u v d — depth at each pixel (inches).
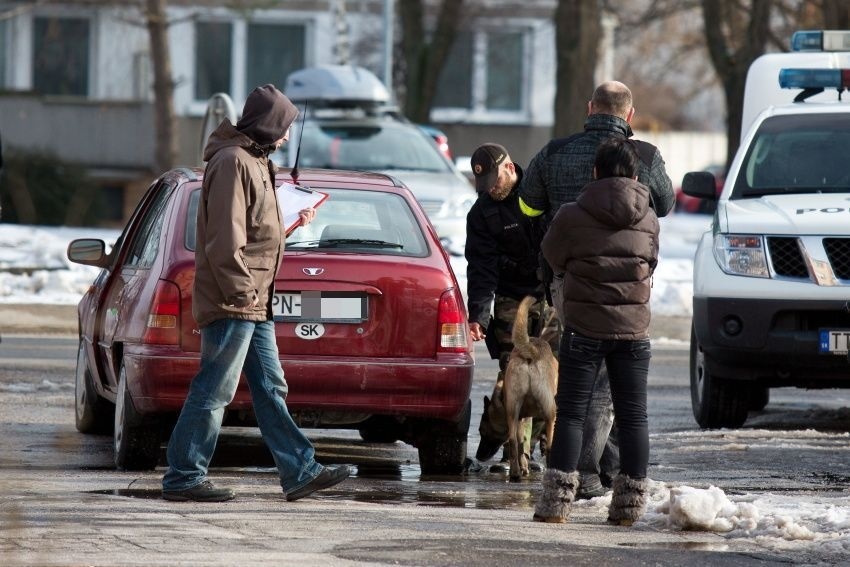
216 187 970.1
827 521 944.3
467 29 5334.6
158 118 4261.8
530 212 1092.5
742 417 1507.1
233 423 1160.8
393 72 5073.8
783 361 1448.1
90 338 1320.1
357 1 5349.4
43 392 1641.2
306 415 1143.6
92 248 1387.8
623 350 961.5
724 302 1459.2
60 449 1272.1
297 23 5428.2
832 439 1419.8
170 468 1006.4
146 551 812.6
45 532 861.2
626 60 7426.2
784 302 1443.2
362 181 1242.6
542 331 1201.4
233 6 4626.0
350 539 866.8
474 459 1289.4
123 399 1147.9
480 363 2036.2
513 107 5570.9
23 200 2145.7
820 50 1859.0
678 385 1875.0
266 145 987.3
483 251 1179.3
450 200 2669.8
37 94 5044.3
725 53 3700.8
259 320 997.8
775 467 1242.6
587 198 952.9
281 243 1005.8
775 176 1600.6
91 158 5078.7
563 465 960.9
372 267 1145.4
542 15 5511.8
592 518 984.3
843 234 1449.3
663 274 2878.9
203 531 881.5
